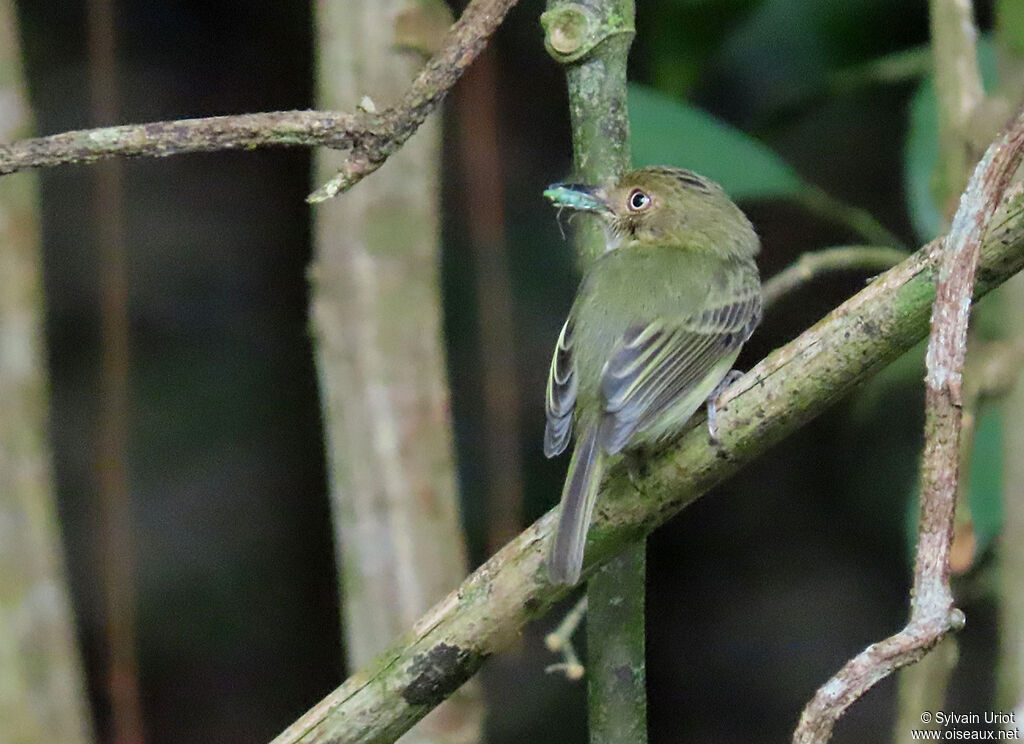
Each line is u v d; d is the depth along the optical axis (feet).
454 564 27.53
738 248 25.59
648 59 34.73
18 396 28.73
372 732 17.01
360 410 27.04
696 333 23.25
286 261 42.88
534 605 16.67
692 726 42.68
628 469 17.35
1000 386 23.22
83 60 42.01
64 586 29.35
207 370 42.04
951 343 14.21
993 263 15.17
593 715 19.53
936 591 14.03
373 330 27.04
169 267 42.11
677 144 26.71
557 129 41.68
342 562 27.45
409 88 15.05
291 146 15.17
